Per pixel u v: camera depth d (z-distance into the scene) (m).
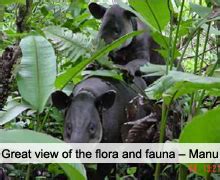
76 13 5.04
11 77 3.40
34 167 3.96
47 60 3.21
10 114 3.17
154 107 3.31
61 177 3.95
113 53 4.19
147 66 3.44
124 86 3.88
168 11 3.27
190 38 3.16
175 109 3.36
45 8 5.26
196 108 3.10
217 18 3.00
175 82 2.53
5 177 3.15
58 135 4.27
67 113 3.50
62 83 3.49
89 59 3.36
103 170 3.73
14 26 5.88
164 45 3.40
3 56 3.34
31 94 3.13
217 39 3.51
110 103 3.53
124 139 3.56
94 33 4.53
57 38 3.83
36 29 4.04
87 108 3.46
